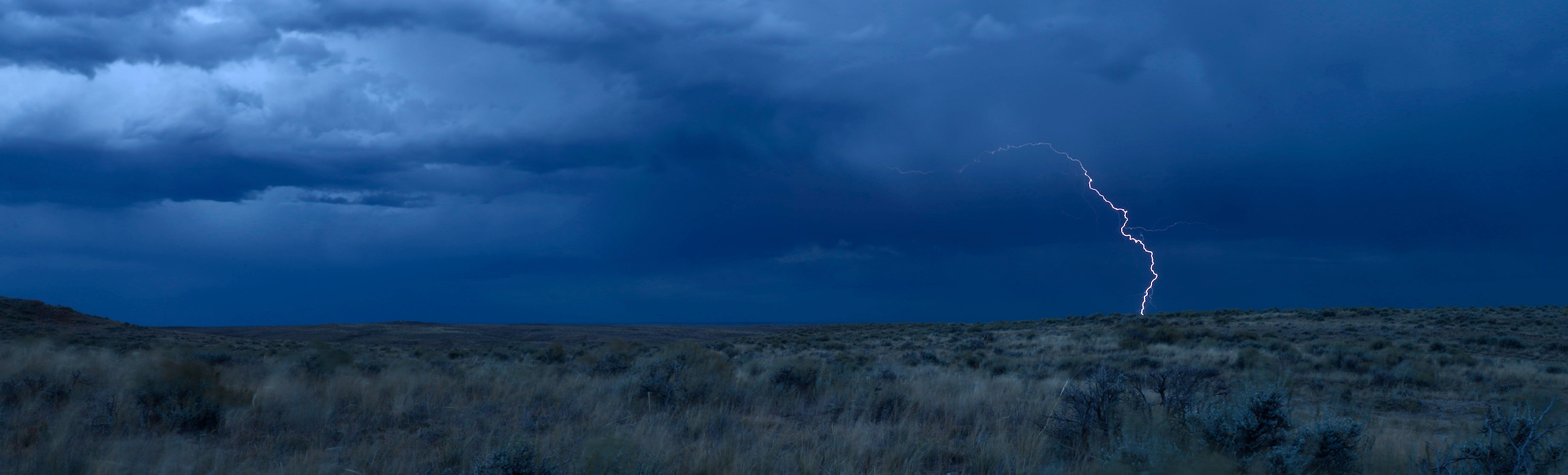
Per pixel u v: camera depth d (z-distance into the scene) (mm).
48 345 18188
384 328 97688
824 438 8117
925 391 11508
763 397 11492
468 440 7309
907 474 6438
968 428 8859
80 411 8773
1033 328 51094
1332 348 24938
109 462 6273
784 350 37719
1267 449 6129
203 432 8156
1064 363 21984
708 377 12195
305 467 6336
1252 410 6328
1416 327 36281
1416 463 6184
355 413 9656
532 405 10641
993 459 6910
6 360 13680
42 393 9742
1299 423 7082
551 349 28344
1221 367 21422
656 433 7781
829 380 12773
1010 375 17750
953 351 33875
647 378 11430
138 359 13742
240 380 13164
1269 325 40719
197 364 9758
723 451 6906
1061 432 7609
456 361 26031
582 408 10062
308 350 18828
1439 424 10906
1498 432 6070
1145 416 6891
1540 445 5750
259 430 8445
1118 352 29422
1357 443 6449
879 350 36469
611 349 18938
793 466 6664
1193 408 7000
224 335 80375
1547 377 18172
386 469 6379
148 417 8445
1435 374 18172
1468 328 35000
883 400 10562
